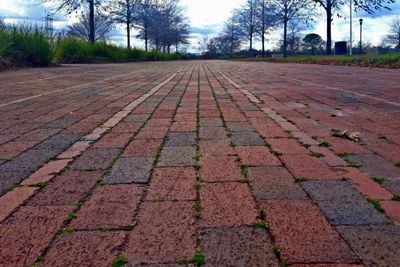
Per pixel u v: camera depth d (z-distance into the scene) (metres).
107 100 6.02
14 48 15.66
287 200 2.00
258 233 1.65
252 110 4.94
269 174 2.40
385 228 1.68
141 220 1.78
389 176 2.35
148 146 3.12
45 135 3.55
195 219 1.79
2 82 9.38
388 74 11.20
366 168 2.50
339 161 2.66
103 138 3.42
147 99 6.14
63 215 1.85
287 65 21.11
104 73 13.62
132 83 9.28
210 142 3.24
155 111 4.92
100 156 2.84
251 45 56.16
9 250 1.54
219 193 2.10
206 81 9.91
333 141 3.23
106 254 1.50
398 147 3.02
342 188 2.15
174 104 5.54
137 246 1.55
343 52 36.84
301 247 1.53
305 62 24.02
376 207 1.90
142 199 2.03
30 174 2.45
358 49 50.31
